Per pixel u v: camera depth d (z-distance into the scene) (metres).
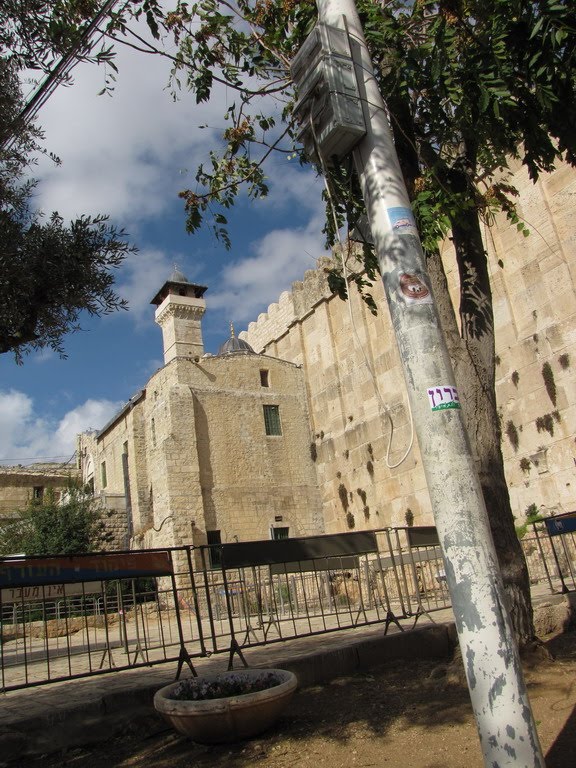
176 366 30.28
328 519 30.75
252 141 8.52
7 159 7.40
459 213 7.32
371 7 6.89
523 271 22.06
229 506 29.28
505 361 22.38
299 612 16.00
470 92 6.70
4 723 5.75
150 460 30.56
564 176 20.92
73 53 6.91
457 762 4.78
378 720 5.94
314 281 33.38
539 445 20.92
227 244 9.06
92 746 6.03
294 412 32.72
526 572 7.31
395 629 9.84
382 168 4.47
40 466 51.03
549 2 5.77
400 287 4.15
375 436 28.17
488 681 3.38
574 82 6.56
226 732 5.51
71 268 6.86
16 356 7.35
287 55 7.90
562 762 4.55
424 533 10.98
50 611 16.25
